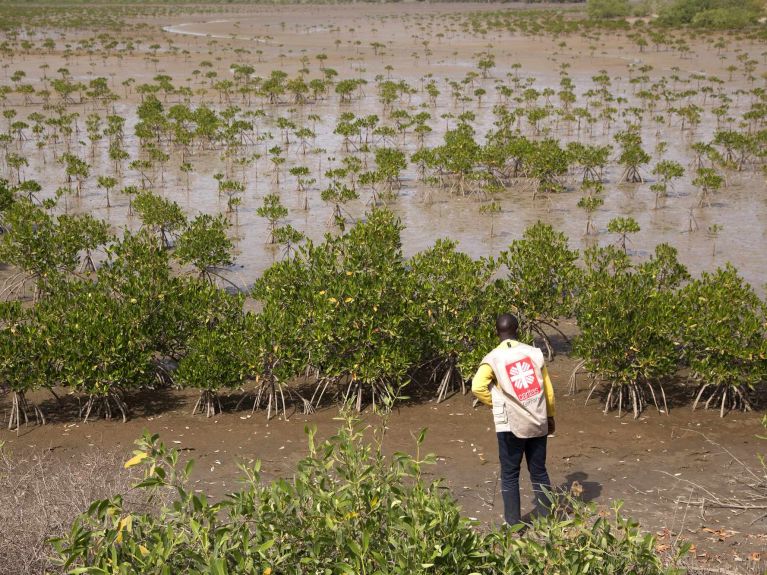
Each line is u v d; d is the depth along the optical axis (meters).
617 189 28.12
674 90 52.47
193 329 12.40
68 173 28.42
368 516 4.27
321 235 22.86
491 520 7.43
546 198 26.92
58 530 6.09
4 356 10.55
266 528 4.21
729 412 10.36
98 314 11.65
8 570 5.72
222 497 8.26
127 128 43.16
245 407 11.27
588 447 9.30
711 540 6.91
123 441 10.13
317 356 10.80
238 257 20.88
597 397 11.05
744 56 62.94
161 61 73.31
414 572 3.88
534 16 115.38
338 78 62.94
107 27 107.31
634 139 32.81
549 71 64.56
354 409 10.84
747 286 11.77
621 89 54.16
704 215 23.95
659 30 88.56
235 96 54.88
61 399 11.79
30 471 8.38
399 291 11.55
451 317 11.78
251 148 37.59
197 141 39.12
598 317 10.56
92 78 62.22
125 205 26.77
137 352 11.17
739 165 31.33
